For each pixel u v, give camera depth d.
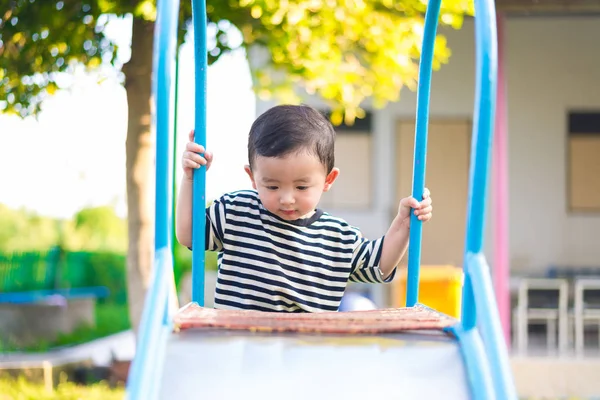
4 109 5.04
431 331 1.63
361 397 1.48
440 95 8.70
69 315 8.47
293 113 2.02
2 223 12.50
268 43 4.52
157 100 1.58
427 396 1.49
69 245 12.75
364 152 8.85
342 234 2.20
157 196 1.59
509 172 8.71
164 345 1.49
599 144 8.80
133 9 4.10
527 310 7.45
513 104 8.73
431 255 9.35
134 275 4.63
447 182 9.27
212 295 7.81
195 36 2.06
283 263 2.14
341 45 4.73
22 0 4.31
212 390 1.47
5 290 9.62
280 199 1.95
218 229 2.17
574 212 8.76
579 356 6.75
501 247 6.44
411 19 4.43
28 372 5.25
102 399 4.58
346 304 2.55
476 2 1.59
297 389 1.48
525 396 5.83
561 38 8.71
